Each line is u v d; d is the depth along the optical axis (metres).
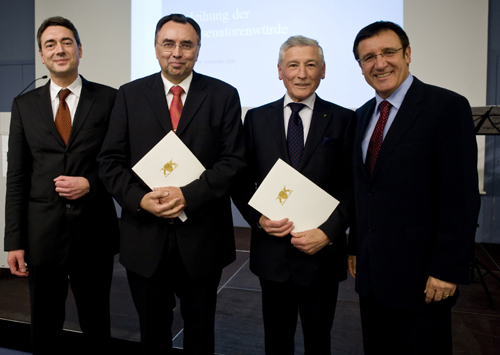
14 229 1.35
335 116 1.26
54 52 1.31
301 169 1.21
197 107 1.20
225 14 3.59
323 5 3.34
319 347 1.24
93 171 1.36
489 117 2.02
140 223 1.19
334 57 3.35
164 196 1.09
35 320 1.40
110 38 3.89
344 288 2.35
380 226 1.05
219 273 1.27
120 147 1.20
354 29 3.29
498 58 3.30
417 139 1.00
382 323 1.14
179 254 1.21
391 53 1.04
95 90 1.41
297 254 1.21
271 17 3.47
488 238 3.52
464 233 0.93
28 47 4.36
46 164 1.33
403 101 1.04
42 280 1.39
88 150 1.34
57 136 1.32
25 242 1.38
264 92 3.55
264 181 1.17
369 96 3.31
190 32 1.18
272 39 3.48
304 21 3.39
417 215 1.01
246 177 1.34
